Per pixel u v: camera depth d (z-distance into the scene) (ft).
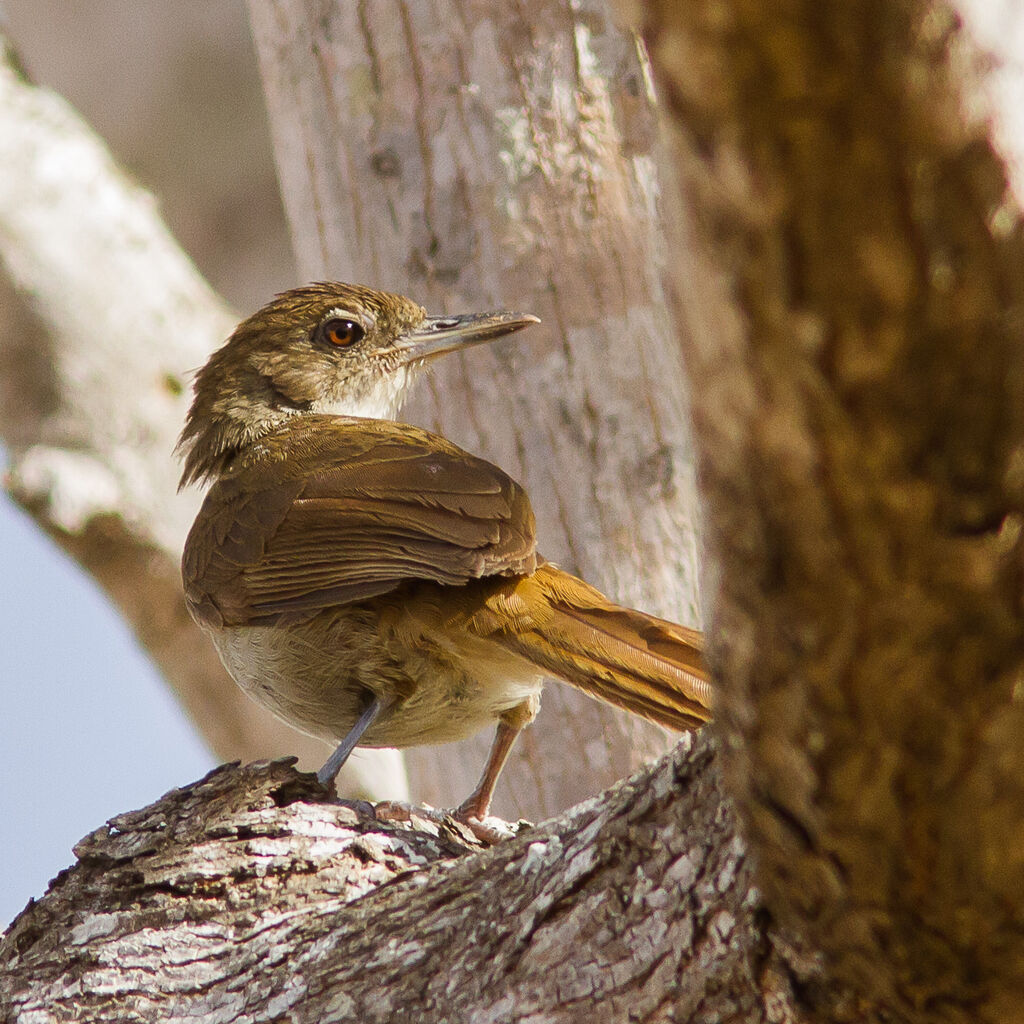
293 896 29.48
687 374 13.53
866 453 12.94
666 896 21.98
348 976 25.22
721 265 12.40
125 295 63.52
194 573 40.65
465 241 44.37
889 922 17.12
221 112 83.35
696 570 42.34
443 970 24.17
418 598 34.99
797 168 11.62
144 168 83.87
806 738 15.48
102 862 30.66
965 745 14.87
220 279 84.74
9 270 61.21
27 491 58.80
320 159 46.50
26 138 65.67
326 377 47.44
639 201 43.68
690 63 11.44
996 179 11.59
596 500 42.60
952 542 13.39
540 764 42.93
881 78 11.19
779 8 11.00
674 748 23.62
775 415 12.98
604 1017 21.99
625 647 32.30
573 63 43.91
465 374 44.11
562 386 43.14
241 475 42.34
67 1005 27.91
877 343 12.28
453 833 34.06
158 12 83.10
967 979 17.28
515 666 34.35
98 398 60.95
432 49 44.62
